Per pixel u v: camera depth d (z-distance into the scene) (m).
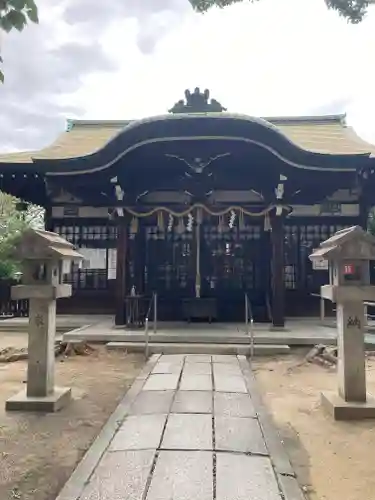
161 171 10.62
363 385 4.80
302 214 12.00
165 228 11.31
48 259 5.02
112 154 9.57
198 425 4.24
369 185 11.23
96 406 5.09
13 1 2.63
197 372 6.56
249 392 5.47
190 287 11.57
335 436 4.15
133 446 3.70
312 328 9.86
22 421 4.52
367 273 4.88
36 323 5.09
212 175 10.30
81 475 3.15
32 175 11.15
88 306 12.32
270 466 3.32
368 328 10.00
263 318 11.37
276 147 9.34
